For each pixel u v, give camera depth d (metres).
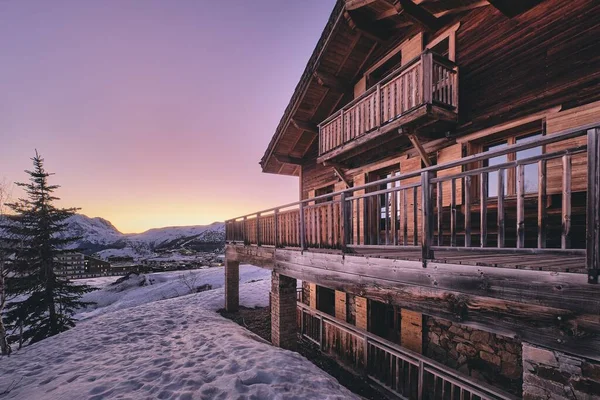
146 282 31.22
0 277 8.72
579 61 3.90
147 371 5.04
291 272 5.89
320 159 7.84
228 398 4.00
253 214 8.48
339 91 8.47
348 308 7.81
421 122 5.19
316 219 5.26
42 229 13.45
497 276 2.45
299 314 9.05
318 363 6.97
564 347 2.05
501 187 2.51
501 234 2.50
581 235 3.75
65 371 5.44
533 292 2.22
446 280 2.84
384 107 5.74
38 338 12.62
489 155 2.56
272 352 5.69
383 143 6.17
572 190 3.85
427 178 3.04
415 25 6.43
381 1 6.04
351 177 8.34
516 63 4.61
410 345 5.89
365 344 6.03
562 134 2.10
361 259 3.94
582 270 1.97
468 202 2.76
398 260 3.38
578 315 1.98
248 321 10.04
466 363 4.96
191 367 5.16
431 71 4.83
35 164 14.44
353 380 6.12
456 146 5.40
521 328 2.29
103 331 8.09
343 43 7.44
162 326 8.43
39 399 4.35
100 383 4.66
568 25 4.04
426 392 4.84
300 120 9.35
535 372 2.20
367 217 3.97
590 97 3.78
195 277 28.06
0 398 4.61
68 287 13.67
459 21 5.52
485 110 5.00
